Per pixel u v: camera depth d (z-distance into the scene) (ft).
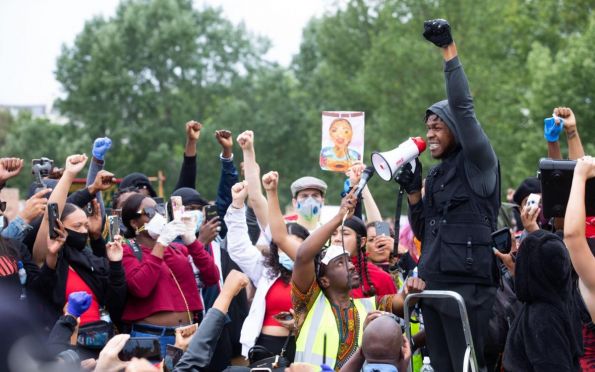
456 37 148.15
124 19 201.87
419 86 145.48
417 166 23.30
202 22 218.38
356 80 166.30
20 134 188.75
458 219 22.08
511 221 37.60
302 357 23.43
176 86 207.62
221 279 31.37
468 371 21.90
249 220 34.99
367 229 30.63
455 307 21.97
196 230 31.17
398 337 18.99
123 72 195.83
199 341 19.30
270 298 26.37
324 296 24.03
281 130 199.00
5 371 10.51
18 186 179.42
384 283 27.32
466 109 21.70
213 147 188.96
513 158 134.82
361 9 181.37
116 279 25.54
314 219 30.35
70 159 26.18
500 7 153.99
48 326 24.41
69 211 25.84
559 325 20.57
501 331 24.58
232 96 212.64
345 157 31.45
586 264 20.49
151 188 34.63
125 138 199.11
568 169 21.62
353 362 19.79
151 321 26.45
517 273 21.12
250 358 25.27
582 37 117.50
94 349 24.16
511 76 149.07
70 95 201.77
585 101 113.29
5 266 23.65
